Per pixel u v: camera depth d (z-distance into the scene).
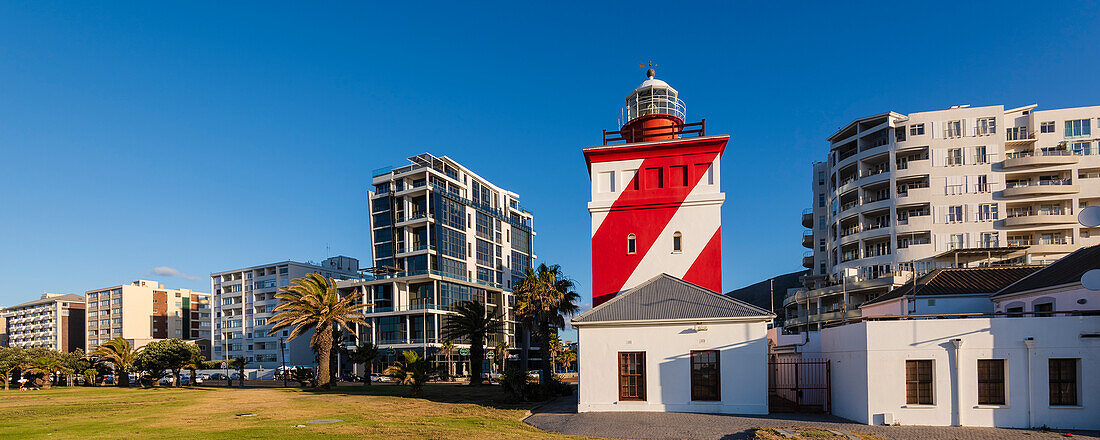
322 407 29.02
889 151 66.62
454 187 101.88
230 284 126.94
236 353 122.38
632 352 24.89
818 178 88.12
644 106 37.38
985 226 62.03
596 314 25.80
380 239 98.06
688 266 31.67
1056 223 59.84
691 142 32.59
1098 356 19.34
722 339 24.17
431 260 92.50
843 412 22.62
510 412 26.53
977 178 63.12
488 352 94.56
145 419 23.64
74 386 67.06
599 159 33.91
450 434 18.66
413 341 91.06
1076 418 19.28
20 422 22.89
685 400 24.14
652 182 33.12
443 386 55.81
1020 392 19.73
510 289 112.75
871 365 20.62
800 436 17.56
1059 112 64.12
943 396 20.14
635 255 32.38
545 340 40.62
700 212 32.06
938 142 64.62
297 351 112.38
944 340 20.36
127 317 136.25
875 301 34.91
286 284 117.00
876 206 66.56
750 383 23.67
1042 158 61.34
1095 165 61.34
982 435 18.23
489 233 109.19
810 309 71.12
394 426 20.77
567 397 36.91
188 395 41.25
